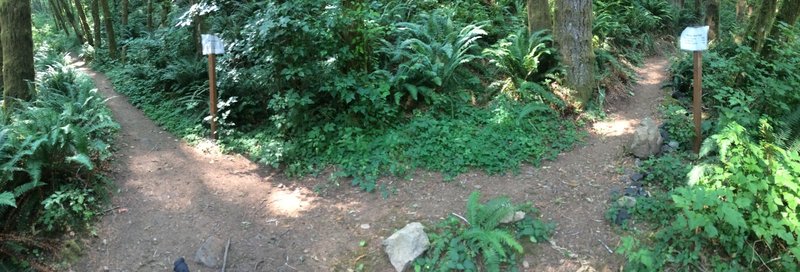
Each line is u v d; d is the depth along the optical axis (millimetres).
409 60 8414
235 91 7879
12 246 4695
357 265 4906
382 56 8633
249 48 6895
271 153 6754
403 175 6355
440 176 6305
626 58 11164
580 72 8188
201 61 9273
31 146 5230
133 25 16547
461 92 8039
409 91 7566
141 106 9250
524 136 6984
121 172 6488
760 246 4523
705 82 7754
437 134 6969
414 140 6930
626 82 9297
